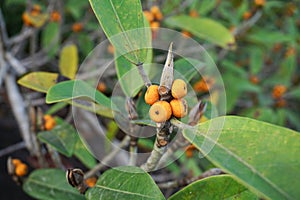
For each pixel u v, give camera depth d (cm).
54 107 53
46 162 44
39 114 43
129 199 29
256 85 84
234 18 77
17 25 107
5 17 105
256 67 84
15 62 61
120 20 29
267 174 23
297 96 82
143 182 29
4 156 87
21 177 40
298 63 100
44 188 40
